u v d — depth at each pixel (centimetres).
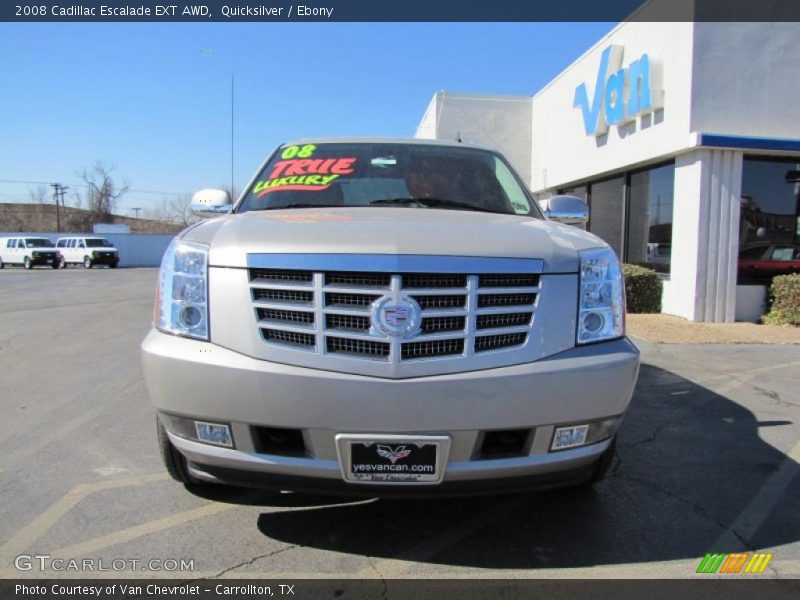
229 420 231
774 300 960
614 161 1167
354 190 357
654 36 1018
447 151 405
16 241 3634
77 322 970
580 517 298
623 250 1191
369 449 226
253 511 297
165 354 237
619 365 243
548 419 233
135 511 296
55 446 384
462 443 228
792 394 536
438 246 234
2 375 580
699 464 372
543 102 1547
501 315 236
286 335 230
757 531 287
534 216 351
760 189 988
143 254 4306
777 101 942
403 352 226
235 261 236
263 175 383
